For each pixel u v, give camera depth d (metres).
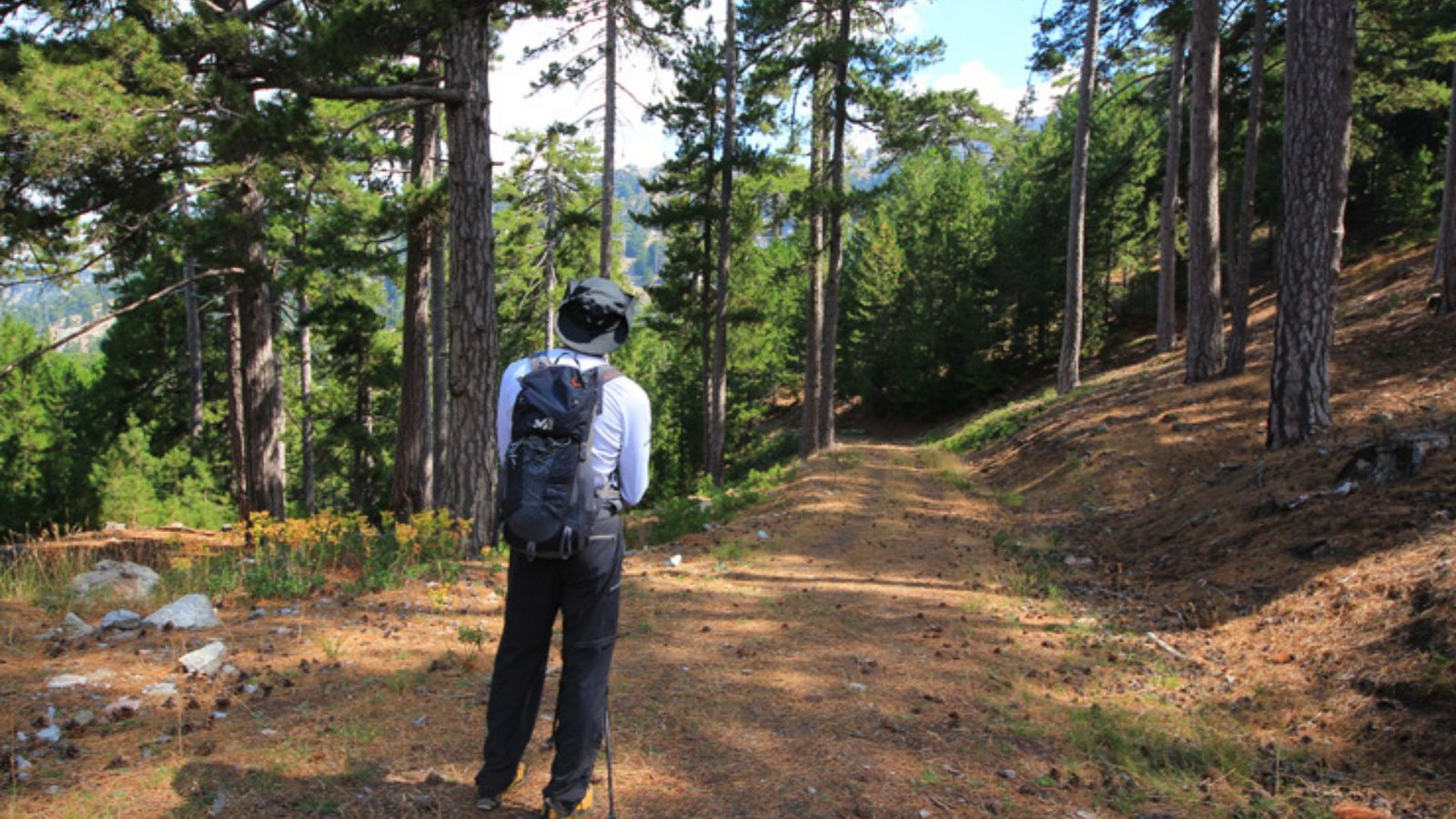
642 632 5.69
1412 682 4.33
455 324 9.07
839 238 21.72
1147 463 12.41
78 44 9.86
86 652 4.70
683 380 40.62
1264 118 24.58
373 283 24.64
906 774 3.62
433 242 16.12
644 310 35.91
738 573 7.96
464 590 6.73
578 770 2.98
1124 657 5.70
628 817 3.09
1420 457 7.09
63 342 10.59
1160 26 19.73
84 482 18.55
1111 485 12.05
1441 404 10.12
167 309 28.98
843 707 4.42
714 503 13.84
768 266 42.19
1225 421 13.06
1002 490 14.54
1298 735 4.29
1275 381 9.62
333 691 4.23
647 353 47.22
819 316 23.41
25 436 19.83
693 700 4.38
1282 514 7.56
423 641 5.21
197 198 13.43
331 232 15.91
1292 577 6.38
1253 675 5.14
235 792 3.06
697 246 28.64
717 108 24.70
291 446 37.91
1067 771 3.80
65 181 9.87
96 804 2.92
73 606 5.86
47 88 8.72
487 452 9.03
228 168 10.98
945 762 3.80
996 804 3.40
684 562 8.52
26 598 6.18
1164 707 4.77
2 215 9.70
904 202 47.19
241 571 7.00
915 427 43.53
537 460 2.84
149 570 6.87
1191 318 16.20
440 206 15.12
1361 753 4.00
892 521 11.69
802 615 6.45
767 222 26.70
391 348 25.73
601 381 2.97
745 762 3.66
